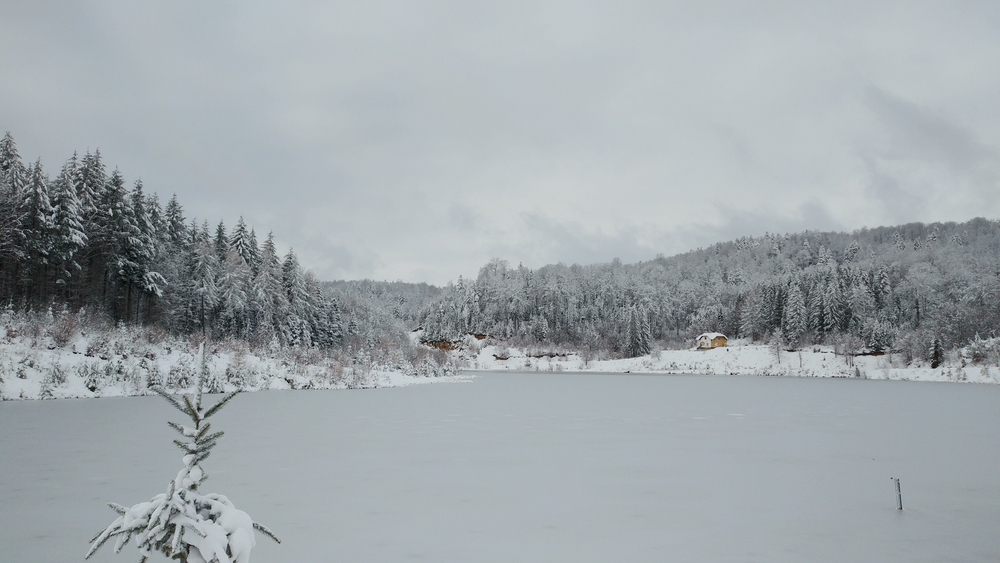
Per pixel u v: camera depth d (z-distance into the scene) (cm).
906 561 805
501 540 877
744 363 9125
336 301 8275
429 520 971
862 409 2997
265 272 6003
